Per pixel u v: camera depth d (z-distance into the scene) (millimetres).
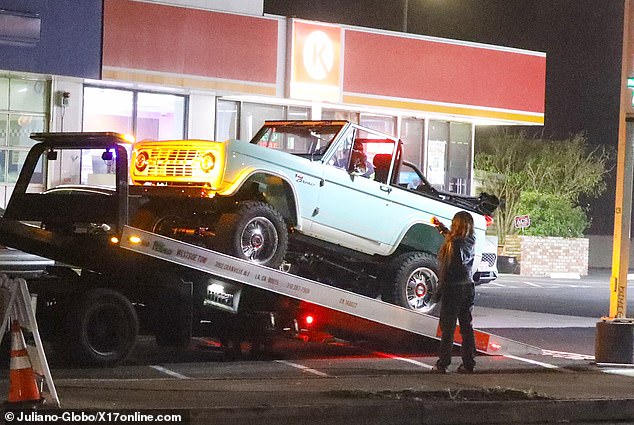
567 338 35312
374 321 28125
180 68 48375
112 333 25250
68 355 24719
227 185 26688
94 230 26547
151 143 27984
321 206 28781
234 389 22656
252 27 50500
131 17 46969
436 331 29094
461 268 26281
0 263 28609
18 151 45812
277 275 26594
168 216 28359
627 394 24016
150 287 25969
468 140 62281
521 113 61250
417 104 56625
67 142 26406
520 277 67625
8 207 27297
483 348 29438
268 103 53969
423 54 56750
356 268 31547
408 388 23766
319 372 26094
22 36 43750
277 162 27672
